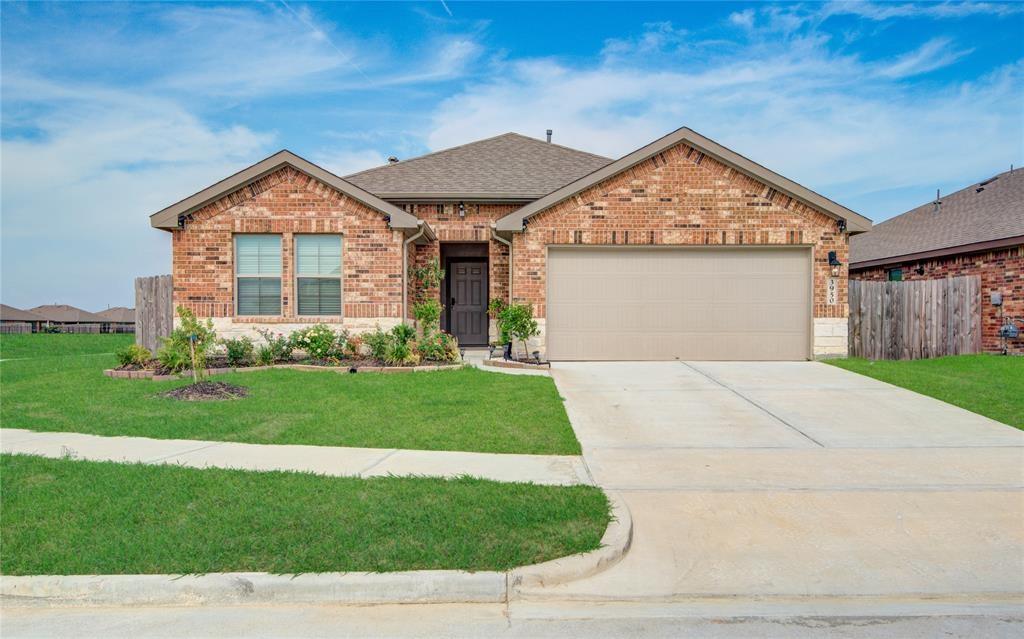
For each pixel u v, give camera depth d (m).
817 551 4.79
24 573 4.16
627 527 4.95
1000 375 11.99
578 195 14.10
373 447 7.36
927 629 3.76
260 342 13.72
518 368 12.88
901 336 14.76
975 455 7.31
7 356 21.19
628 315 14.20
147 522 4.88
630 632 3.71
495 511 5.11
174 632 3.68
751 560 4.64
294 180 13.84
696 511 5.56
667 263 14.19
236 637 3.63
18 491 5.53
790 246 14.04
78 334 38.47
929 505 5.70
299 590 4.05
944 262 17.48
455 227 16.00
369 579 4.08
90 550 4.41
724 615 3.92
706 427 8.63
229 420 8.48
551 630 3.73
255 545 4.47
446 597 4.10
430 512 5.05
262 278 13.98
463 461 6.79
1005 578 4.37
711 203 14.02
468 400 9.66
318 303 14.05
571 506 5.24
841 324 13.97
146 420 8.52
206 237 13.80
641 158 13.91
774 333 14.12
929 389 10.77
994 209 17.84
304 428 8.09
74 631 3.69
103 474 6.01
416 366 12.41
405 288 14.09
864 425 8.73
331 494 5.46
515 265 14.11
